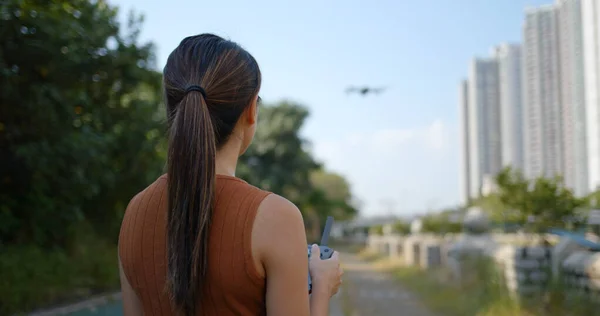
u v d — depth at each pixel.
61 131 7.63
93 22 8.07
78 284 8.95
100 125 9.47
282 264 1.14
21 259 7.88
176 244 1.16
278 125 27.62
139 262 1.28
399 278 14.11
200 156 1.18
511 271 7.23
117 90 9.28
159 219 1.27
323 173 59.62
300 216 1.20
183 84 1.27
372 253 27.75
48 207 8.30
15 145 7.55
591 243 6.76
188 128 1.20
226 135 1.27
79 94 8.35
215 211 1.18
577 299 5.99
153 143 11.23
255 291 1.15
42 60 6.88
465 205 19.78
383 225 36.19
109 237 12.06
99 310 7.85
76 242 10.05
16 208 8.41
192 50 1.31
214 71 1.26
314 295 1.28
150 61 9.51
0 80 6.67
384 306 9.62
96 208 11.61
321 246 1.40
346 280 14.07
